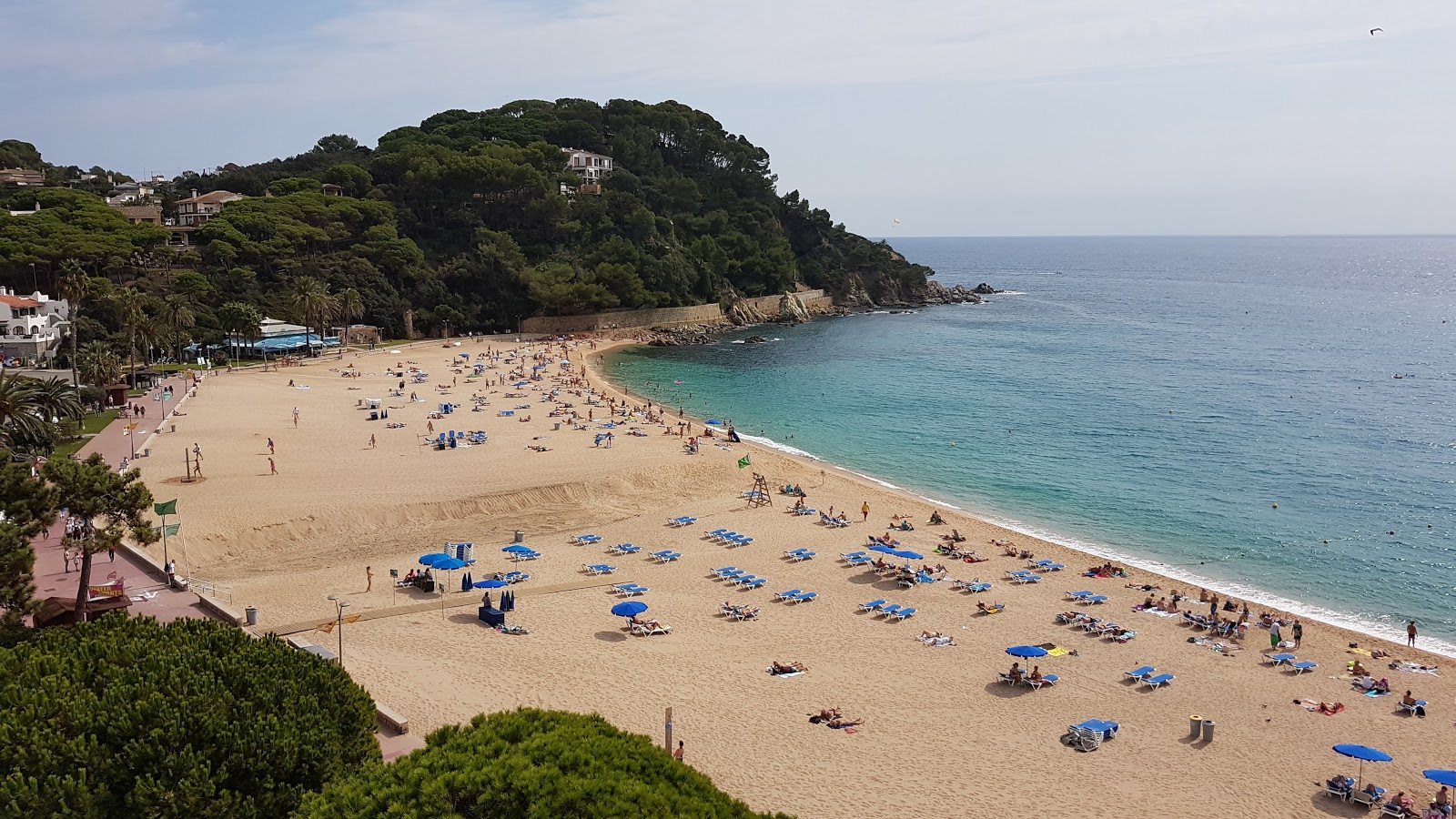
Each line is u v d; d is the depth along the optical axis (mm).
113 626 36000
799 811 37094
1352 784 39500
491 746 27000
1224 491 92312
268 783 27922
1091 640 56469
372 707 33250
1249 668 52875
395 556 67188
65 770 26516
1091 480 96812
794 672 50250
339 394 129625
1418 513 84625
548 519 76875
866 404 139875
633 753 27703
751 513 81000
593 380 155375
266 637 35375
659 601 60250
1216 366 179000
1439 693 50062
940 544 73125
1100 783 40375
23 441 76000
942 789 39344
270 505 74562
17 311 137250
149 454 90438
